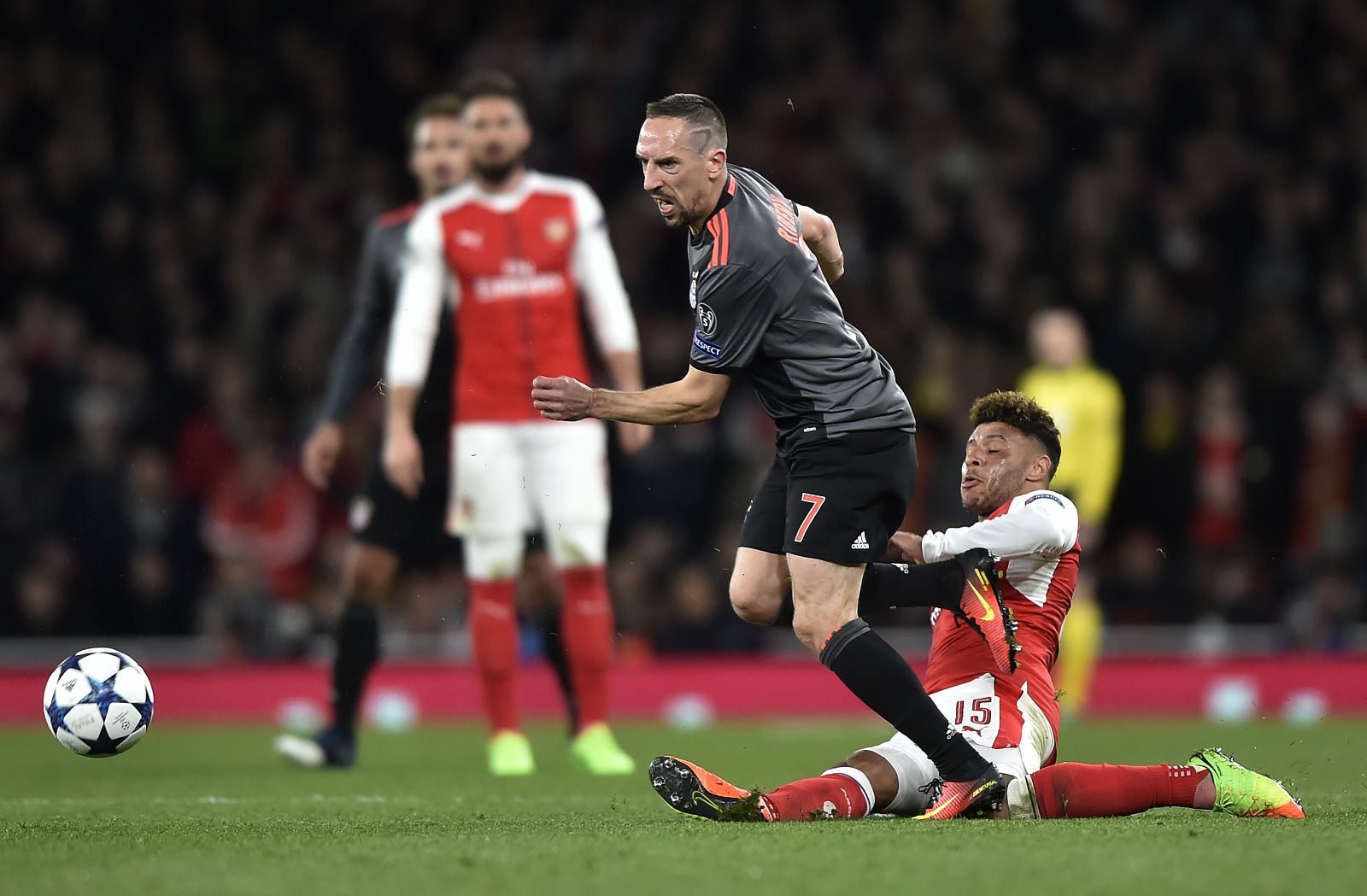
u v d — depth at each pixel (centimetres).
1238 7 6281
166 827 1677
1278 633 4541
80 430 4916
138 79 5981
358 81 6100
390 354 2642
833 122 5897
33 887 1219
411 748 3288
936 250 5600
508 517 2630
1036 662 1669
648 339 5306
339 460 4778
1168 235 5688
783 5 6131
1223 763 1598
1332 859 1284
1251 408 5125
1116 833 1438
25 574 4456
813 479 1658
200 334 5391
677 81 5884
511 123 2627
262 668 4388
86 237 5478
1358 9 6266
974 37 6169
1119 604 4591
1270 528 5038
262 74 6031
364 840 1488
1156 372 5191
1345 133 6062
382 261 2781
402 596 4662
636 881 1202
